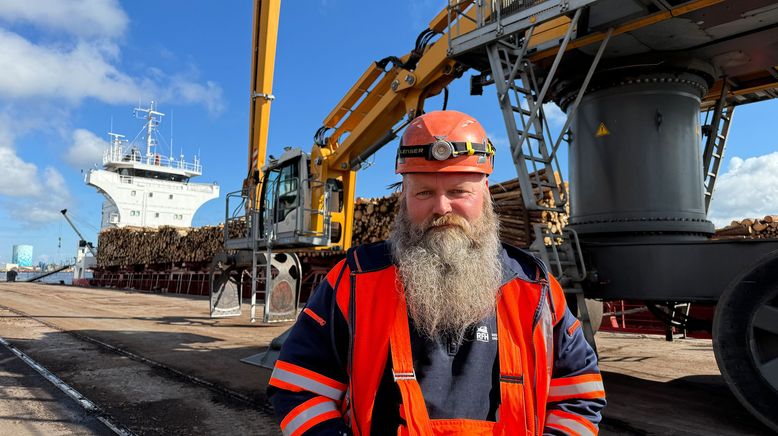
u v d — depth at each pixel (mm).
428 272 1149
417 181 1236
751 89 5832
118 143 36438
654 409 4113
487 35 4895
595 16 4441
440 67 6461
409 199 1255
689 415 3943
